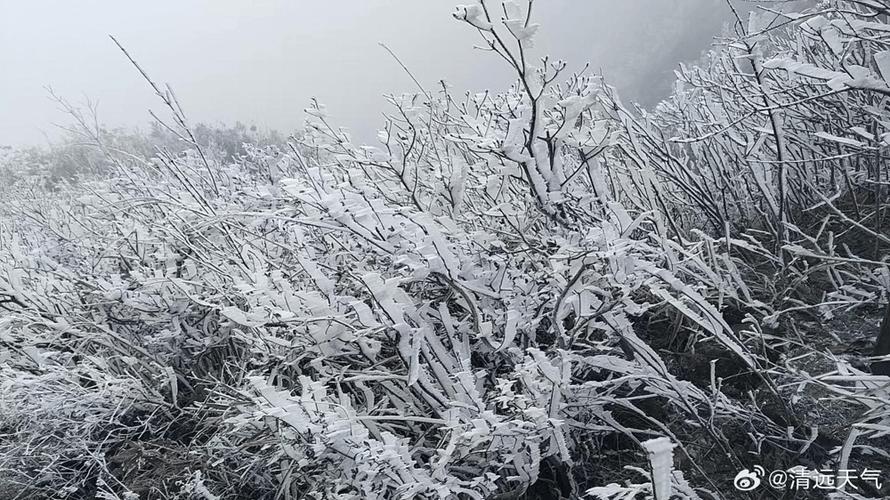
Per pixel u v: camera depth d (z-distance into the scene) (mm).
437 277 2305
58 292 3631
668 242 2396
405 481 1889
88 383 3734
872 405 1790
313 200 2170
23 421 3324
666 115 3768
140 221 3865
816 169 3367
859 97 2898
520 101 2490
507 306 2377
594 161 2312
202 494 2537
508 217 2484
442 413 2221
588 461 2404
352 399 2742
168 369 3305
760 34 2400
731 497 2121
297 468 2389
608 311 2191
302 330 2385
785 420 2248
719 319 2092
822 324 2674
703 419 2242
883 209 3086
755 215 3469
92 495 3141
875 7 1791
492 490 2127
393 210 2236
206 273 3543
